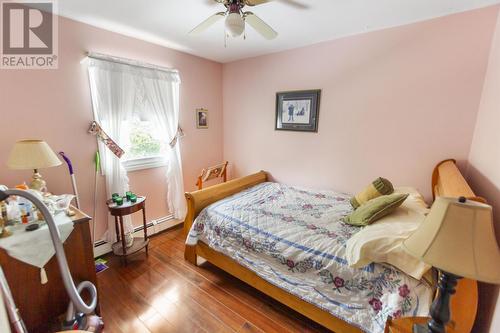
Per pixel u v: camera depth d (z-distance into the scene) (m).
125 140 2.58
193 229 2.18
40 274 1.37
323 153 2.82
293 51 2.86
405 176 2.33
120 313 1.72
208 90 3.43
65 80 2.06
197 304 1.82
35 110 1.92
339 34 2.43
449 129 2.06
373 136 2.46
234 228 1.94
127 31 2.32
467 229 0.72
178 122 3.05
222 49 2.92
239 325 1.63
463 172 2.04
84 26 2.12
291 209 2.19
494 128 1.44
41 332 1.45
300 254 1.58
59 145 2.08
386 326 0.98
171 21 2.10
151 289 1.98
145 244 2.46
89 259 1.60
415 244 0.82
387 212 1.60
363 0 1.75
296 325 1.64
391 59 2.25
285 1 1.76
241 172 3.69
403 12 1.93
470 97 1.94
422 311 1.12
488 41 1.83
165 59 2.81
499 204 1.22
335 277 1.43
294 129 3.00
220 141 3.75
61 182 2.12
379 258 1.29
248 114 3.43
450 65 2.00
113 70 2.29
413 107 2.21
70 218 1.54
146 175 2.79
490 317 1.05
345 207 2.23
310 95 2.79
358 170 2.60
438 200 0.81
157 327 1.61
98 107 2.26
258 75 3.23
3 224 1.36
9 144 1.82
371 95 2.41
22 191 1.01
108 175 2.39
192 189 3.39
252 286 1.88
